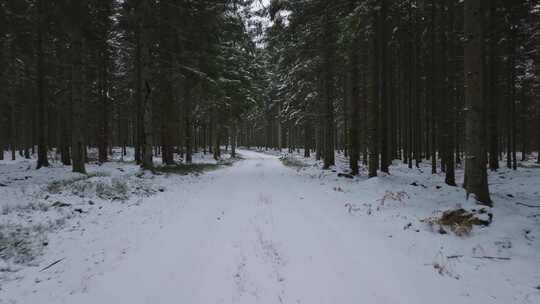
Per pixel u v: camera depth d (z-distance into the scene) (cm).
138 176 1523
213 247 605
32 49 1880
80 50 1568
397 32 1984
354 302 403
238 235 675
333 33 1722
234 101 3130
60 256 554
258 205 980
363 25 1443
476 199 771
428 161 2705
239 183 1520
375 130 1492
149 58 1858
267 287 445
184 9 1720
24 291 432
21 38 1750
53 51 2216
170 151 2327
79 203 898
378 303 400
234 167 2631
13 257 527
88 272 496
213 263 530
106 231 696
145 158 1709
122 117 3966
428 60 2102
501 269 473
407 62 2262
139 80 2170
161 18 1688
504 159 3189
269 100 4769
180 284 459
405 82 2481
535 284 423
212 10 1795
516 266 477
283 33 1817
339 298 414
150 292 437
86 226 720
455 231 615
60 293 431
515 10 1502
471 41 778
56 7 1380
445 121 1435
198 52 2064
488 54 1650
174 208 943
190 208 945
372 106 1486
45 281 464
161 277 481
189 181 1559
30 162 2433
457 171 1958
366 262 525
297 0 1662
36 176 1509
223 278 475
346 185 1341
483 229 614
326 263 523
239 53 2998
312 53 1975
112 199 987
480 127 773
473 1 775
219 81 2450
